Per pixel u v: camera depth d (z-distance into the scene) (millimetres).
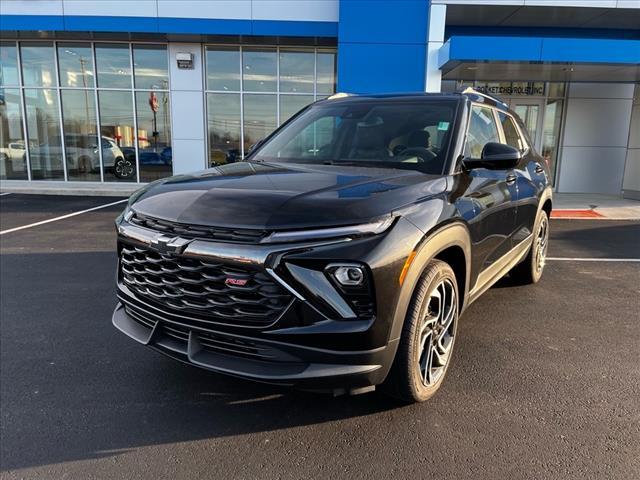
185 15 12812
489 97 4293
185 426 2744
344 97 4184
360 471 2381
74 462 2441
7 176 15219
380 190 2572
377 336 2324
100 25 12938
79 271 5852
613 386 3174
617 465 2412
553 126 14391
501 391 3102
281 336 2295
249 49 13875
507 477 2334
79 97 14594
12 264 6160
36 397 3023
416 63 11898
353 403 2963
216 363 2455
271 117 14258
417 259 2465
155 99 14398
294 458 2479
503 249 3988
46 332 4000
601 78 12656
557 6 11539
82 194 13555
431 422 2771
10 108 14859
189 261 2449
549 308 4637
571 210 11016
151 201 2727
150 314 2701
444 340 3041
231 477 2346
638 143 12867
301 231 2254
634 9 11633
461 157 3250
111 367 3410
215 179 2859
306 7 12711
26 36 13812
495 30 13242
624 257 6777
